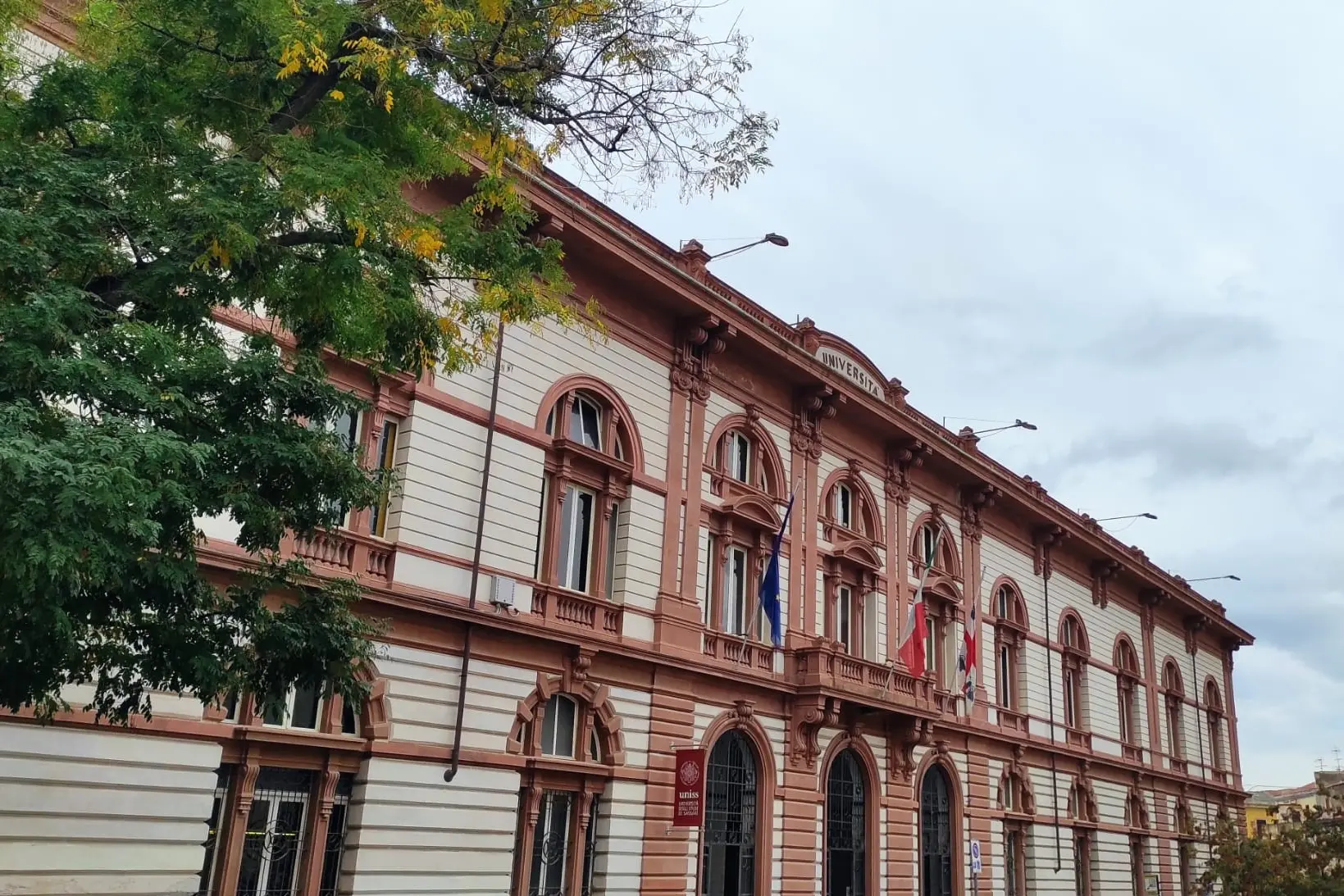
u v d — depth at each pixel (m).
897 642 31.25
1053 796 37.69
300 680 12.11
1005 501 37.50
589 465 23.42
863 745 28.95
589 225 22.97
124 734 15.47
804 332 30.23
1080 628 42.12
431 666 19.67
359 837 18.02
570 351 23.42
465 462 20.89
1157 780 45.62
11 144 10.13
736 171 13.23
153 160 10.47
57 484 7.73
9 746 14.44
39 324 8.64
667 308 25.80
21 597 8.20
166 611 10.43
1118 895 40.56
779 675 27.03
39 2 13.14
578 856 21.52
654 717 23.56
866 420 31.47
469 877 19.42
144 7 11.22
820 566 29.38
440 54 12.16
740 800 25.66
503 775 20.33
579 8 12.33
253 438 10.56
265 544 11.35
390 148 12.25
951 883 31.78
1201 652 53.94
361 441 19.50
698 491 25.86
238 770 16.92
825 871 27.22
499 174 13.21
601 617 22.95
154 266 10.21
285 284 11.05
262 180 10.75
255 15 10.88
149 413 9.45
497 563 21.03
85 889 14.83
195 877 15.93
